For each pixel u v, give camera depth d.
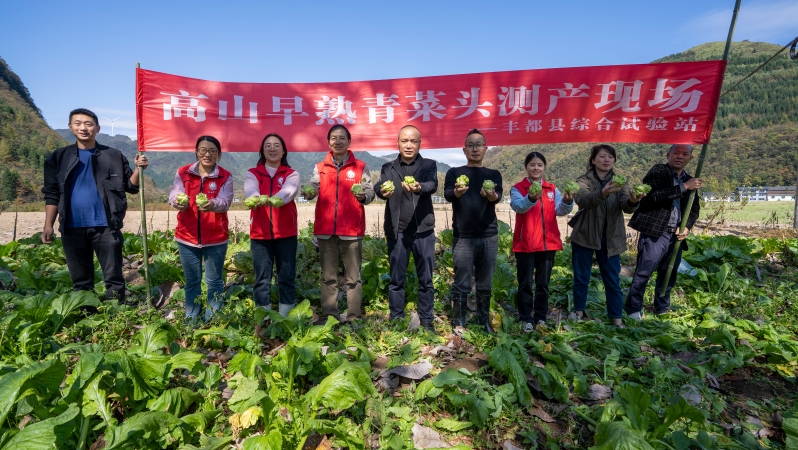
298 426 2.94
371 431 3.11
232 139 6.06
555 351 4.20
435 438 3.14
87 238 4.91
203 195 4.48
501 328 4.96
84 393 2.81
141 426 2.61
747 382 4.20
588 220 5.42
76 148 4.85
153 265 6.61
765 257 8.99
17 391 2.48
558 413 3.53
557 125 6.04
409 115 6.26
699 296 6.37
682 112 5.66
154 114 5.65
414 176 4.74
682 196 5.63
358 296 4.98
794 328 5.48
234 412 3.30
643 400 3.13
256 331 4.58
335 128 4.77
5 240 11.48
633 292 5.63
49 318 4.23
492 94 6.11
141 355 3.38
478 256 4.89
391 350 4.46
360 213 4.84
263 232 4.74
